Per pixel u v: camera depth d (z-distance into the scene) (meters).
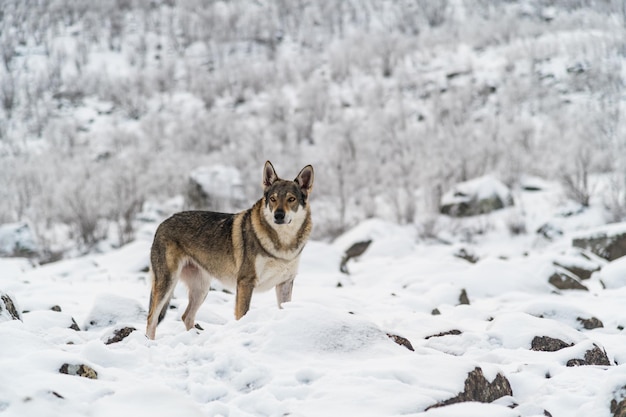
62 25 65.94
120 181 27.64
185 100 48.34
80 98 48.78
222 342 5.12
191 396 4.27
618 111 29.33
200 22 65.50
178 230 7.25
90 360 4.82
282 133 36.38
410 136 31.47
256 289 7.02
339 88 45.50
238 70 52.22
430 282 11.73
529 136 29.52
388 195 25.11
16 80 52.25
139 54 59.66
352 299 9.95
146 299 9.77
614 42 39.62
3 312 5.84
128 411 3.54
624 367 4.50
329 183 26.38
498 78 39.94
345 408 3.81
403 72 44.62
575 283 12.14
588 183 23.98
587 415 3.97
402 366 4.38
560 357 5.48
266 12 68.12
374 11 66.69
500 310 8.63
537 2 56.75
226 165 31.28
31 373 3.90
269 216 6.76
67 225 27.61
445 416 3.59
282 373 4.38
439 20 61.31
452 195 24.17
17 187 29.53
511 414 3.64
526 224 21.84
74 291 10.45
